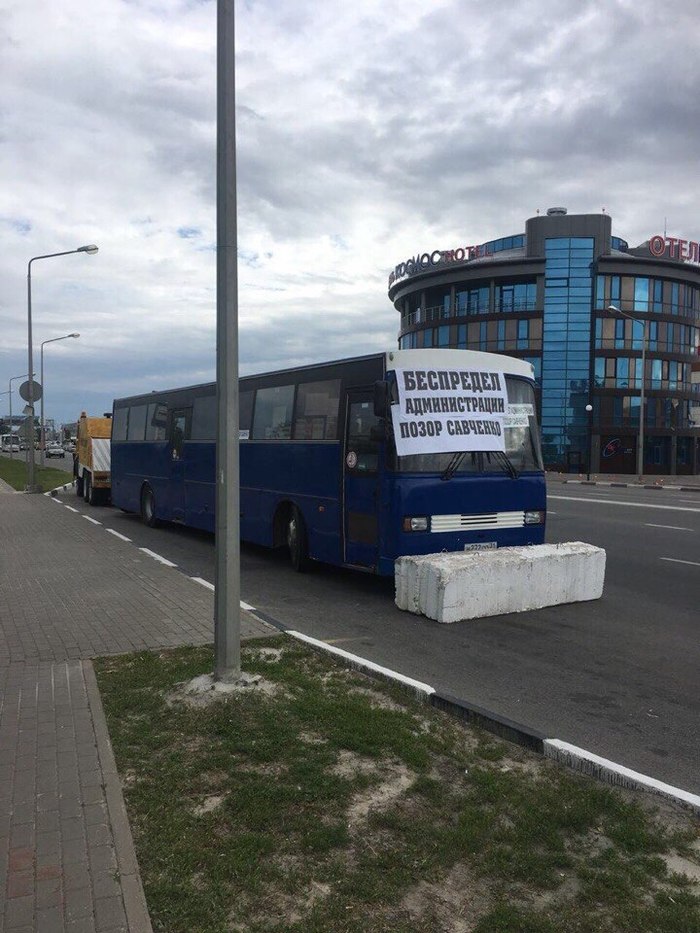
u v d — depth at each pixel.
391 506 8.66
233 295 5.14
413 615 8.24
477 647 6.94
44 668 5.90
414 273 65.81
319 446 10.19
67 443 119.31
